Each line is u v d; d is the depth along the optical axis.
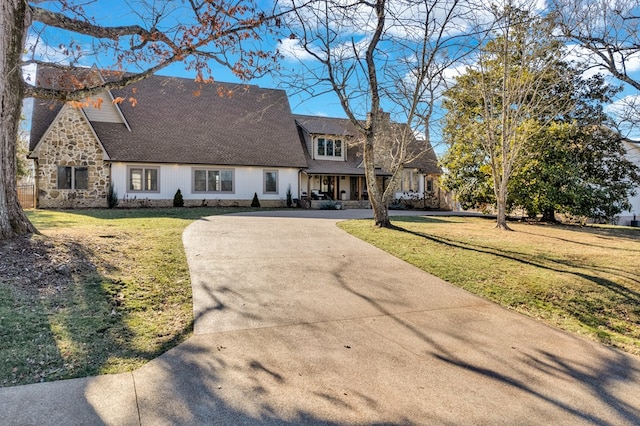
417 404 3.18
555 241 11.14
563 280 6.94
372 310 5.40
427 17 10.05
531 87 13.61
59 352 3.70
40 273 5.35
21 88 6.75
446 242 10.01
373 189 12.01
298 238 9.94
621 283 6.87
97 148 18.72
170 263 6.82
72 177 18.31
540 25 11.21
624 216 24.22
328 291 6.06
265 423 2.84
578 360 4.21
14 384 3.15
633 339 4.98
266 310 5.18
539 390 3.52
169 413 2.90
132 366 3.59
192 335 4.34
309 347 4.19
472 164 18.25
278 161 22.52
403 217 16.81
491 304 5.91
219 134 22.16
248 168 21.98
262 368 3.68
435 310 5.54
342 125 27.59
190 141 21.06
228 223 12.16
